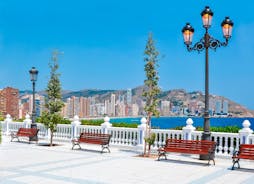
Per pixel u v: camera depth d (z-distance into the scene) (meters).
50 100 21.80
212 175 12.41
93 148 20.42
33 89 24.30
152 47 17.80
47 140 24.97
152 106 17.59
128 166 14.08
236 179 11.73
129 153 18.27
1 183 10.51
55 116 21.47
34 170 12.83
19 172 12.39
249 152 13.73
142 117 20.02
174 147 15.92
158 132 19.03
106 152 18.62
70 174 12.12
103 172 12.61
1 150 19.16
